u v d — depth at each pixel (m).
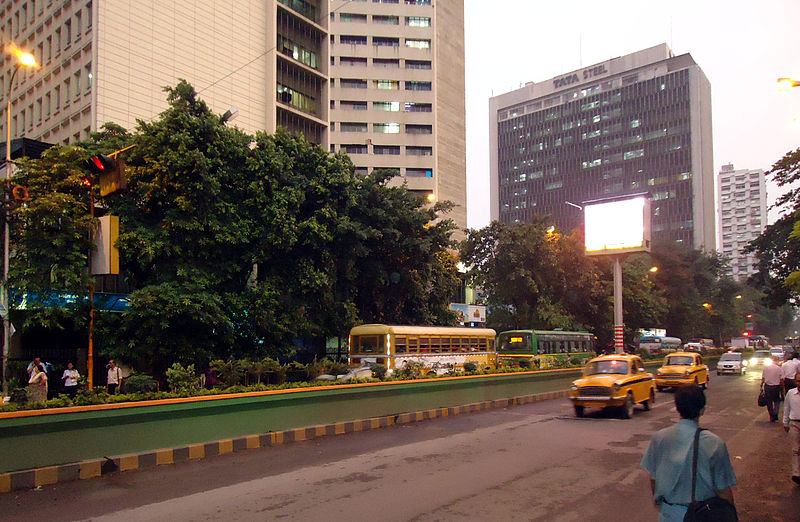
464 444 11.72
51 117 36.66
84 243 17.25
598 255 32.22
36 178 17.86
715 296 62.31
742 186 175.88
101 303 19.66
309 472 9.09
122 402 9.67
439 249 27.61
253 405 11.66
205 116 20.05
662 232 115.44
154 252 18.61
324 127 48.72
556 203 131.12
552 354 32.44
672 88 117.62
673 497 3.61
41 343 24.03
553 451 10.87
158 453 9.64
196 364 20.42
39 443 8.37
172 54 36.59
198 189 18.89
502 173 141.25
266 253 21.41
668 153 116.81
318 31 49.19
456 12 84.44
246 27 42.03
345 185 23.05
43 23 38.09
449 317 31.41
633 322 41.69
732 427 14.16
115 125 22.12
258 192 20.86
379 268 25.62
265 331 21.78
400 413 15.39
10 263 19.52
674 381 24.19
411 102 76.31
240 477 8.74
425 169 75.56
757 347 81.06
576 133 129.88
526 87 139.62
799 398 8.38
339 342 27.70
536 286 33.47
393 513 6.75
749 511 6.95
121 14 34.03
